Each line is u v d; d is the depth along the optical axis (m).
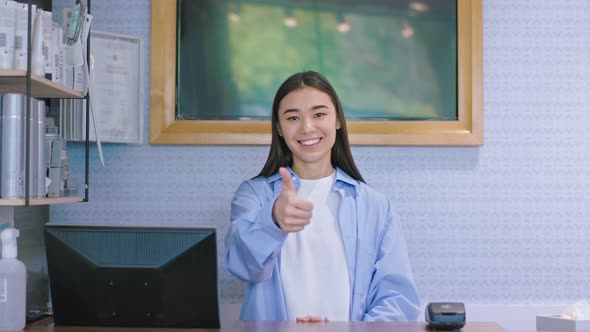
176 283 1.36
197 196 2.51
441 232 2.49
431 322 1.36
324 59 2.50
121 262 1.36
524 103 2.51
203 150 2.51
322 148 1.88
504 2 2.53
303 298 1.82
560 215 2.51
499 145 2.51
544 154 2.51
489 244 2.50
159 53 2.49
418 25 2.51
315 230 1.88
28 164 1.67
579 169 2.51
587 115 2.51
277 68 2.50
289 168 1.99
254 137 2.47
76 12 2.01
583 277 2.49
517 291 2.49
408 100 2.50
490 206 2.50
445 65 2.51
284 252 1.87
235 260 1.66
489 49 2.52
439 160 2.50
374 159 2.50
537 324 2.18
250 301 1.83
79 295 1.39
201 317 1.38
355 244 1.87
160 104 2.48
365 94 2.50
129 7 2.53
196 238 1.35
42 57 1.80
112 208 2.51
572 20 2.53
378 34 2.50
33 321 2.02
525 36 2.52
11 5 1.71
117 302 1.39
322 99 1.87
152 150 2.51
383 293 1.86
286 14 2.50
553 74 2.52
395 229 1.94
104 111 2.40
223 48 2.50
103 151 2.51
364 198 1.95
